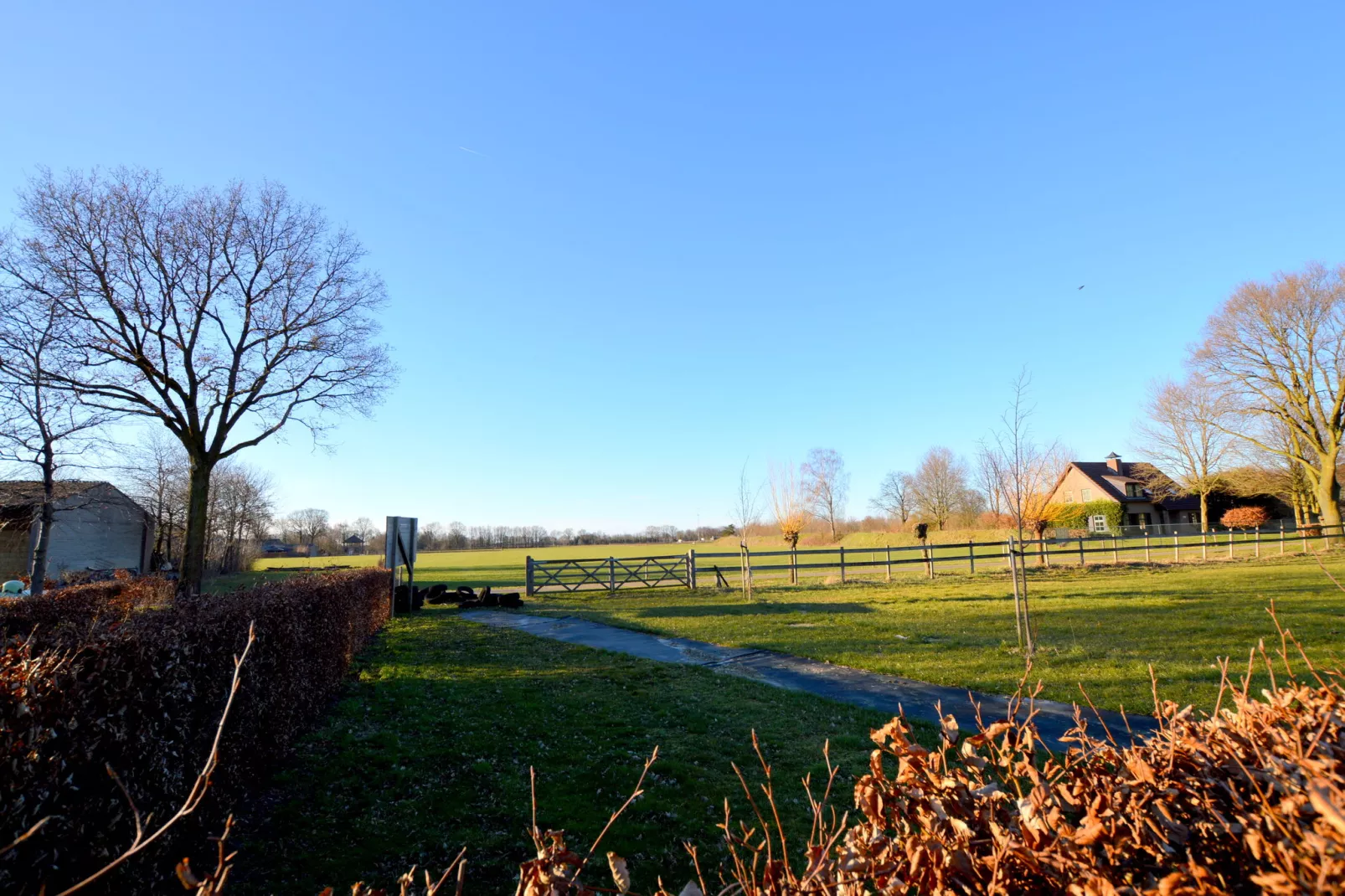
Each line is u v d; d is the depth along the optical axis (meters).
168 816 3.55
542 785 5.07
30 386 16.05
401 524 18.09
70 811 2.79
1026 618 9.23
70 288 16.33
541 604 19.75
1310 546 26.72
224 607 5.10
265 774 5.25
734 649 10.77
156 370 17.23
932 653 9.47
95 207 16.73
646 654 10.59
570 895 1.82
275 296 19.36
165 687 3.53
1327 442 30.19
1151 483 41.00
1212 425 35.31
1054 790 1.87
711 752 5.69
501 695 7.87
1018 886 1.62
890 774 4.96
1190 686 7.07
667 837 4.18
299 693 6.28
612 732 6.31
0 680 2.55
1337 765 1.67
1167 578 18.41
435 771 5.38
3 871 2.39
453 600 19.56
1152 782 1.76
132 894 3.20
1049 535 36.59
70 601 10.62
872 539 46.47
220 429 18.47
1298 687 2.02
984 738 2.04
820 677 8.48
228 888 3.66
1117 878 1.57
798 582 22.70
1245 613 11.55
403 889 1.77
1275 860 1.39
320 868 3.88
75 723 2.76
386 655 10.86
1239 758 1.84
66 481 19.88
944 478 59.03
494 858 4.01
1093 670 7.99
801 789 4.86
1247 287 31.34
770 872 1.87
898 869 1.72
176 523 37.50
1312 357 30.14
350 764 5.54
